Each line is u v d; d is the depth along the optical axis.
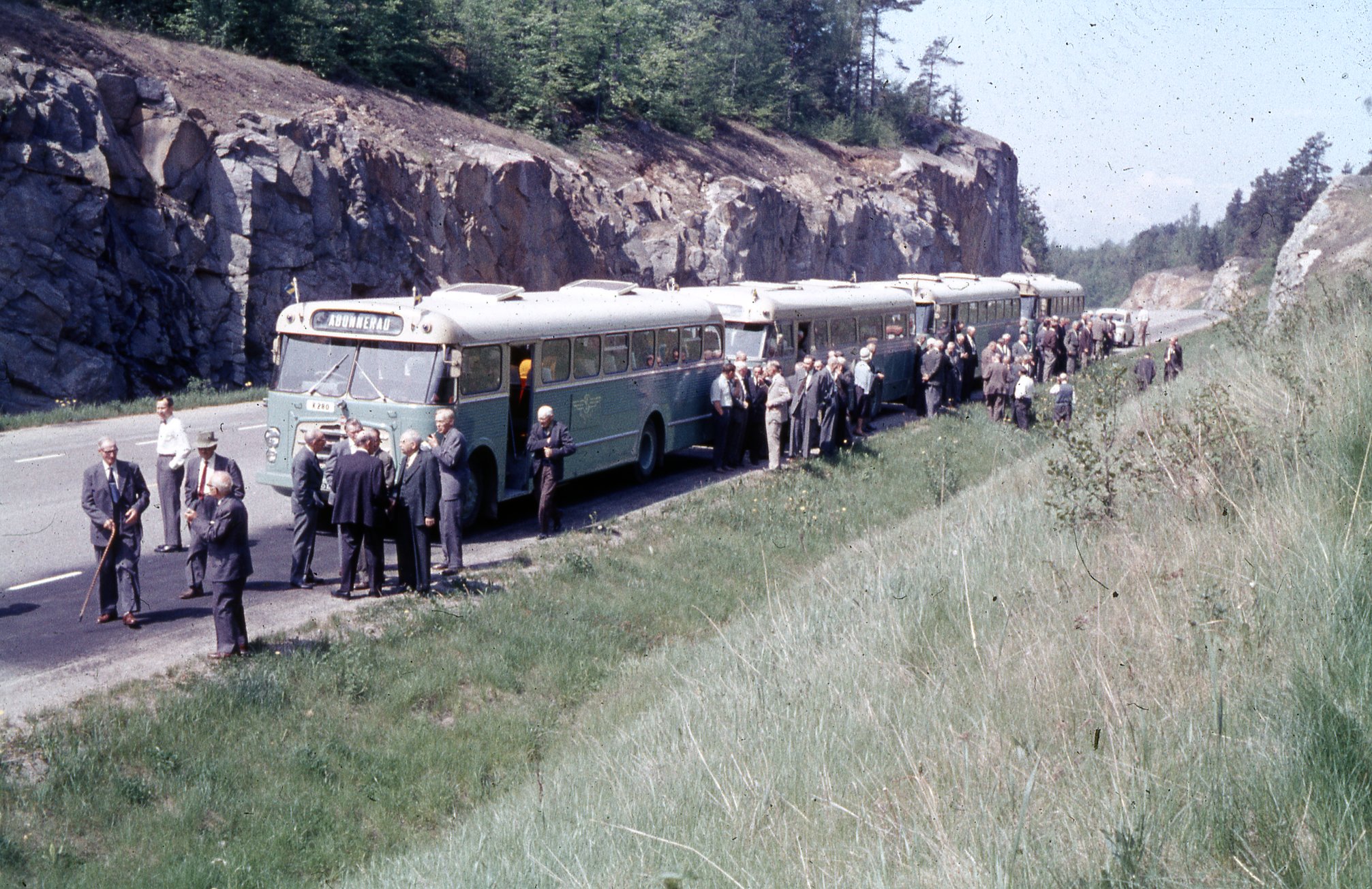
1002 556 10.66
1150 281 198.38
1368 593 6.73
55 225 26.44
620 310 20.02
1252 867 4.71
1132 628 7.49
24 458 19.84
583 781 8.42
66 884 7.34
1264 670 6.38
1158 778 5.51
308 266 32.91
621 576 15.21
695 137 62.41
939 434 26.47
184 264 30.55
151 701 9.67
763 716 8.23
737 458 23.20
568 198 45.31
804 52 80.88
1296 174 121.62
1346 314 15.41
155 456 20.33
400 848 8.54
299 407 15.75
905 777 6.48
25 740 8.70
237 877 7.79
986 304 39.62
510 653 12.09
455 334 15.30
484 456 16.36
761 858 5.96
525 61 51.88
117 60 31.75
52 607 12.13
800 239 59.84
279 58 40.81
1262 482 9.80
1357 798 4.94
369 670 11.05
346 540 13.00
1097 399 15.27
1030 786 5.26
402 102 43.28
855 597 10.86
